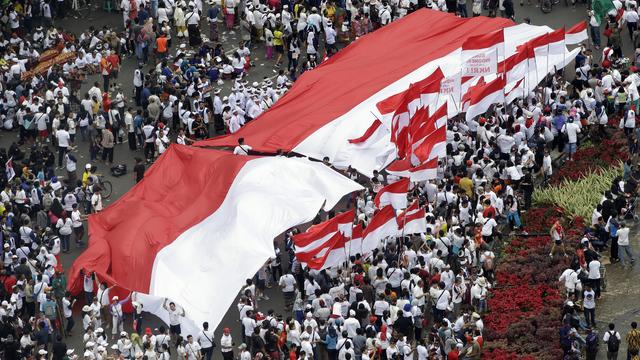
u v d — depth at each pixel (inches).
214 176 5132.9
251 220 4835.1
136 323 4682.6
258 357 4320.9
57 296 4822.8
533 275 4911.4
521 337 4608.8
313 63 6328.7
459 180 5201.8
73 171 5600.4
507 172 5236.2
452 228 4857.3
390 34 6097.4
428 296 4618.6
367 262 4731.8
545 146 5531.5
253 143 5388.8
